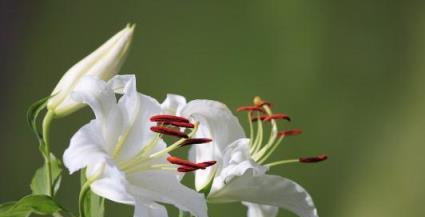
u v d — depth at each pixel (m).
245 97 3.73
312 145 3.68
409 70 3.87
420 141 3.71
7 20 3.69
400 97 3.83
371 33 3.89
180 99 1.59
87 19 3.72
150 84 3.70
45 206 1.50
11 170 3.51
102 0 3.73
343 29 3.88
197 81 3.72
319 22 3.86
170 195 1.50
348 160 3.70
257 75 3.76
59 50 3.70
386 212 3.67
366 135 3.75
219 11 3.79
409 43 3.89
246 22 3.80
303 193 1.59
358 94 3.82
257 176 1.58
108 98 1.50
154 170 1.52
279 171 3.57
